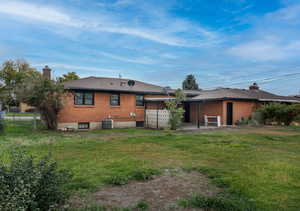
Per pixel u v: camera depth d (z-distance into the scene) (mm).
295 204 3328
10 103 21469
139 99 18312
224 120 17906
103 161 5867
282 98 22062
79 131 13797
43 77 12961
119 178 4457
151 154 6840
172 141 9438
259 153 7066
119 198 3609
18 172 2697
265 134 12172
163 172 5020
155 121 16781
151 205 3342
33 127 14367
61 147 7895
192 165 5566
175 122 15062
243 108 18984
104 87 16391
